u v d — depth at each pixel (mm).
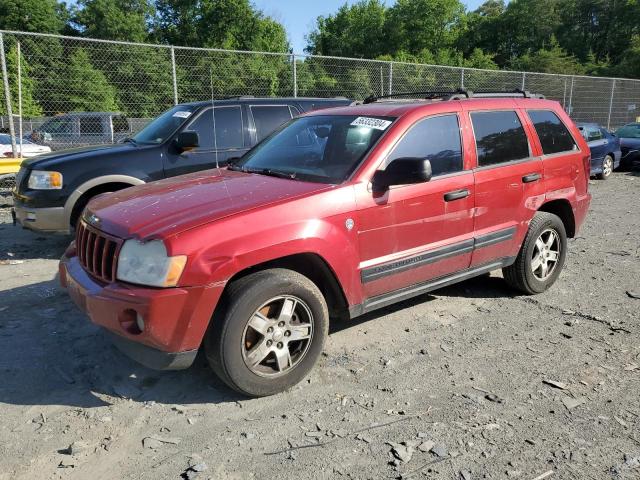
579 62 63906
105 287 3164
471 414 3232
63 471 2734
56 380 3621
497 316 4766
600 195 11727
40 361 3873
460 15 67938
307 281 3453
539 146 5094
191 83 11945
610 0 68375
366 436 3014
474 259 4555
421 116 4176
